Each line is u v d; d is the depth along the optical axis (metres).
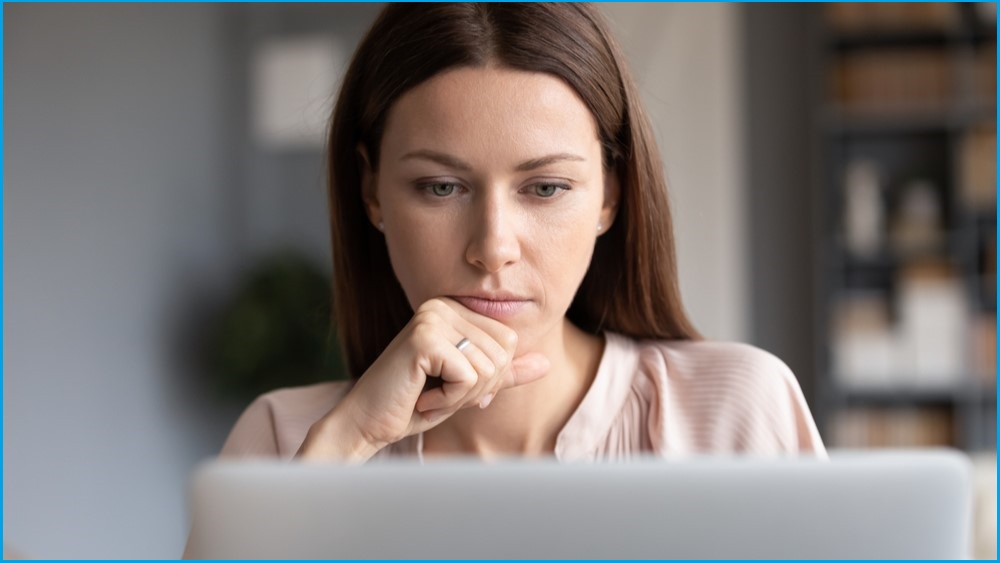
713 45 6.04
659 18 6.05
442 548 0.93
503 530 0.93
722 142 6.06
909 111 6.11
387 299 1.89
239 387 6.24
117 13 6.11
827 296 6.18
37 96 5.84
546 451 1.75
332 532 0.94
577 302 1.85
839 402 6.19
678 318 1.84
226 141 6.50
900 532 0.91
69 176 5.94
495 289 1.51
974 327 6.06
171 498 6.32
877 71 6.16
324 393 1.96
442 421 1.66
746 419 1.75
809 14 6.32
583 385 1.78
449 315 1.54
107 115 6.08
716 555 0.92
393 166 1.53
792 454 1.75
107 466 6.08
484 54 1.47
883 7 6.10
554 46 1.50
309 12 6.45
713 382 1.79
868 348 6.15
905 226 6.18
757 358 1.81
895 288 6.36
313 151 6.44
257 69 6.50
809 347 6.35
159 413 6.30
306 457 1.49
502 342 1.53
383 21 1.64
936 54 6.13
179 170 6.37
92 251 6.02
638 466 0.92
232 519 0.94
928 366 6.08
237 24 6.49
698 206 6.07
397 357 1.52
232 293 6.52
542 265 1.52
